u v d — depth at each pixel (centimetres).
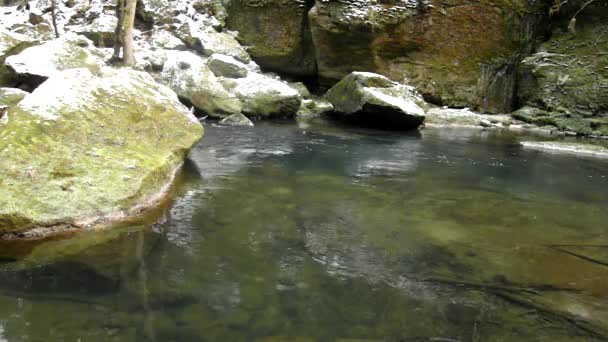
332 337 226
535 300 274
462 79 1423
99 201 365
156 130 491
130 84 519
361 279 294
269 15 1464
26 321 226
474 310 260
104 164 394
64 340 212
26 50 814
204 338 219
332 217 416
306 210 432
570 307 267
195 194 459
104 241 330
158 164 439
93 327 224
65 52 843
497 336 234
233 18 1509
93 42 1265
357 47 1383
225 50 1366
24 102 402
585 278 308
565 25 1396
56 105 411
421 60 1412
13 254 300
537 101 1385
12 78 784
